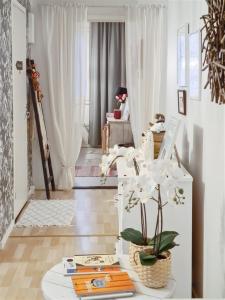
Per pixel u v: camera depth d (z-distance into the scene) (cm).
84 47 587
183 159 367
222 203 238
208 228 272
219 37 222
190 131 339
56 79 588
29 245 416
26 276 348
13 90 466
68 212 516
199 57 298
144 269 194
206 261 278
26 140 548
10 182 449
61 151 604
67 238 436
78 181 668
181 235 300
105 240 432
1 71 401
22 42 517
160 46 584
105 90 975
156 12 580
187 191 298
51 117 596
